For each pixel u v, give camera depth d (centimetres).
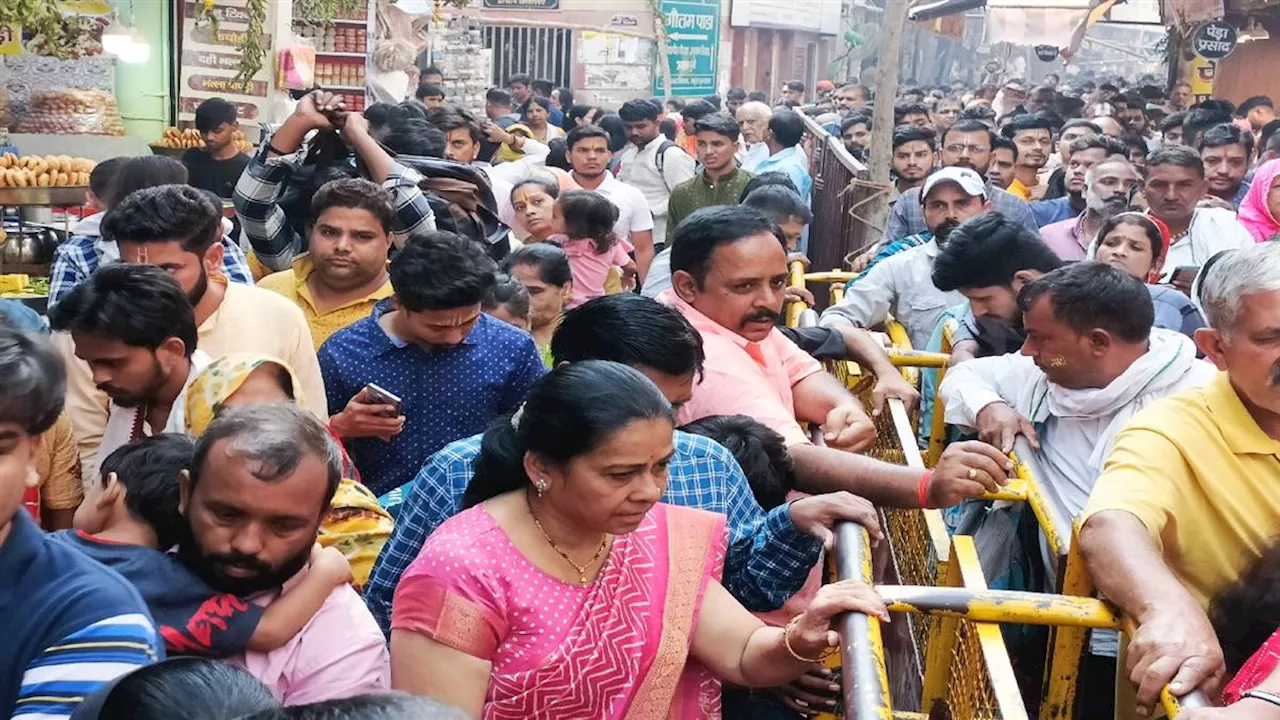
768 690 278
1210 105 1180
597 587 210
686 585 219
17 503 171
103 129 970
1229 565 253
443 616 203
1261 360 243
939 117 1591
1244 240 589
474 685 203
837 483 276
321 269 423
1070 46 1594
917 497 264
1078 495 314
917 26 2491
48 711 167
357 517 278
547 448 200
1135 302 303
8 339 171
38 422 172
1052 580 306
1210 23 1464
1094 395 307
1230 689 203
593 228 660
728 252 314
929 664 280
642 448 198
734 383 309
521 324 446
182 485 217
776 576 251
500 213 766
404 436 379
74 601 176
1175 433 252
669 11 2958
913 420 406
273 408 218
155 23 1029
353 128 499
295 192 518
